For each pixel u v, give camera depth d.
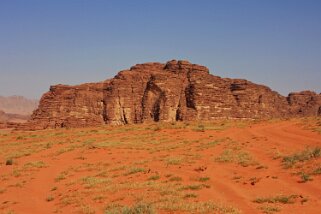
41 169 35.38
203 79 166.62
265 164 28.50
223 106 162.88
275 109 195.00
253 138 45.75
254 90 186.12
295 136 44.31
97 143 49.19
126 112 163.62
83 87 170.75
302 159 27.38
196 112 154.62
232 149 37.50
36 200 23.92
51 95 166.12
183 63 172.50
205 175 26.23
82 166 35.00
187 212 17.50
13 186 28.48
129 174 29.25
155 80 162.88
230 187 22.28
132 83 169.38
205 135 53.59
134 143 48.31
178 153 38.09
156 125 77.19
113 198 22.05
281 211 16.81
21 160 41.56
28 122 152.75
